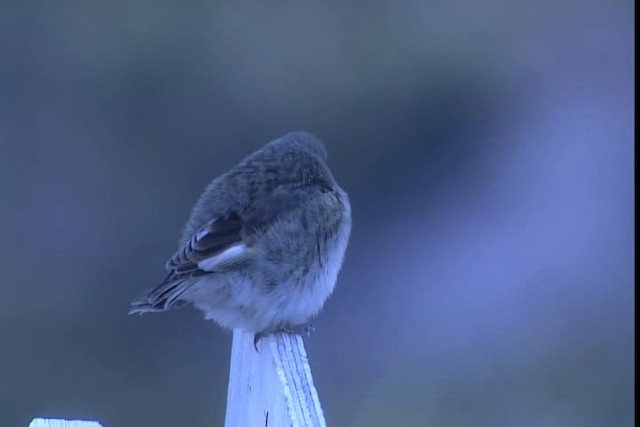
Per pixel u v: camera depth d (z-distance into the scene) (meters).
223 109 17.66
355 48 18.44
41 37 17.28
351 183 17.44
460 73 18.59
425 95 18.41
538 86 18.67
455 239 16.00
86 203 16.06
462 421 13.77
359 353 14.22
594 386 14.24
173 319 13.95
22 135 16.69
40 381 13.69
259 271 7.76
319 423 6.33
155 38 17.66
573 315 14.88
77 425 6.70
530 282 15.25
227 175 8.24
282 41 18.28
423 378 13.94
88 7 17.66
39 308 14.52
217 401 13.47
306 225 7.97
